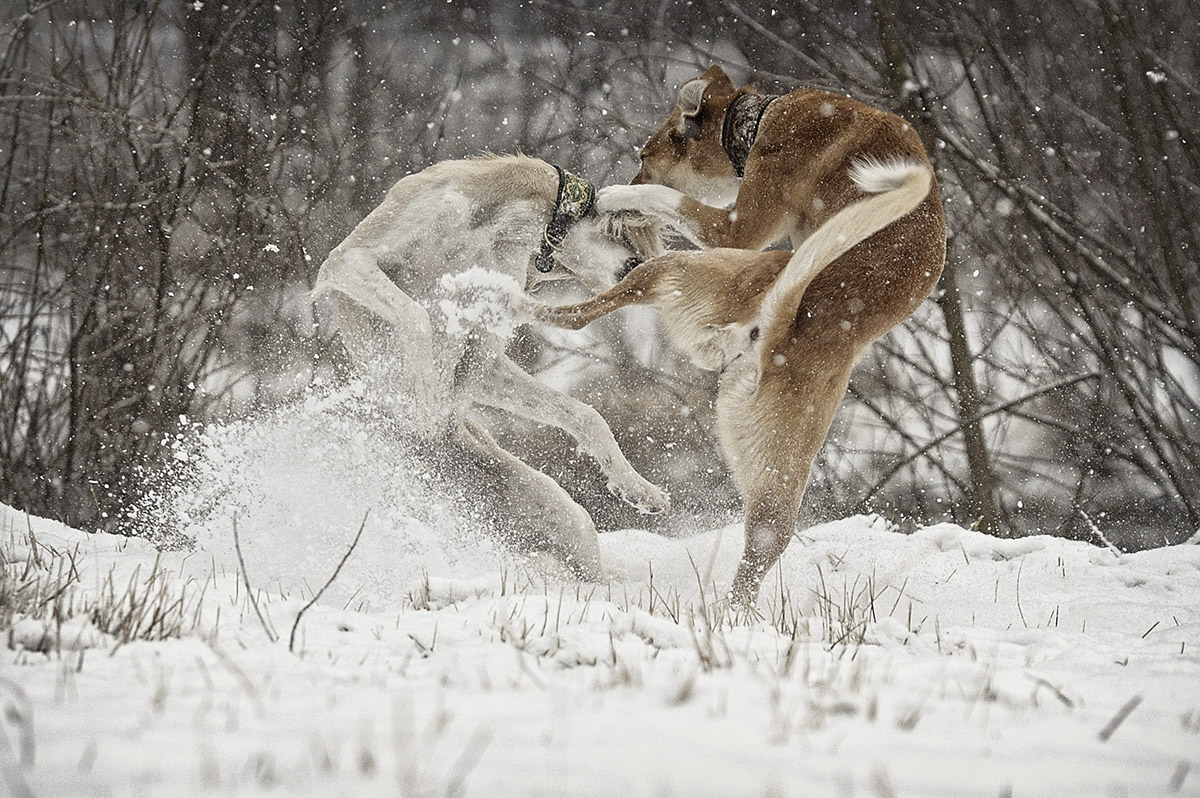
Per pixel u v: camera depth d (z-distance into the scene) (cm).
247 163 2658
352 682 709
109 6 2597
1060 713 686
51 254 2398
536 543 1562
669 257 1427
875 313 1412
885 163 1512
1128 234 3219
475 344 1543
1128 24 3094
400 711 604
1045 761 558
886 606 1411
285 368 2653
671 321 1419
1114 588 1478
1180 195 3134
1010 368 3356
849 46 3462
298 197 3022
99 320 2325
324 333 2709
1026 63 3494
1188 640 1114
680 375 3322
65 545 1445
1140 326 3178
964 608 1395
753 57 3628
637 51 3744
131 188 2406
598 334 3362
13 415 2238
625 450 3197
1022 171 3312
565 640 862
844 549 1730
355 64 3659
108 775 466
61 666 703
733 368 1396
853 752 550
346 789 459
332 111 3478
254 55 3108
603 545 1758
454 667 757
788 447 1378
